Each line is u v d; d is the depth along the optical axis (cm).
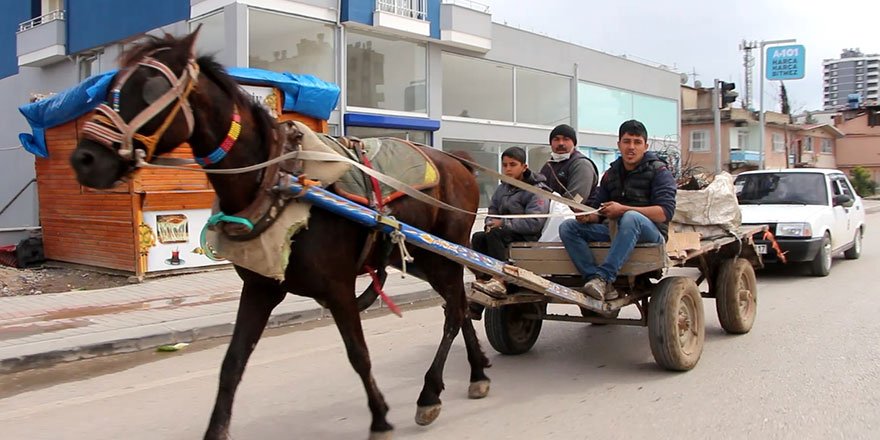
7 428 480
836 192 1260
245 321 393
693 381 552
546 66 2298
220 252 375
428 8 1850
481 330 779
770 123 4409
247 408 513
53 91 2041
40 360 649
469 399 522
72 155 308
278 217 368
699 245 627
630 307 888
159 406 527
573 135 683
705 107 4484
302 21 1590
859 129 5666
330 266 393
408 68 1866
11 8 2202
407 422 476
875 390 519
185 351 716
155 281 1051
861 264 1279
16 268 1212
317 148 399
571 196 652
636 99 2777
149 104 319
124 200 1060
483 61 2097
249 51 1481
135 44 339
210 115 350
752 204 1226
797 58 2194
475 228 1506
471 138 2052
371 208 420
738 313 688
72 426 483
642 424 459
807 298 923
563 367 608
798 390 521
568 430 452
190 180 1097
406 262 472
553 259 594
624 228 540
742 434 437
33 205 1667
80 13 1870
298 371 615
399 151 485
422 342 721
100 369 646
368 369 415
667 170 586
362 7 1680
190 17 1562
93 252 1139
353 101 1731
